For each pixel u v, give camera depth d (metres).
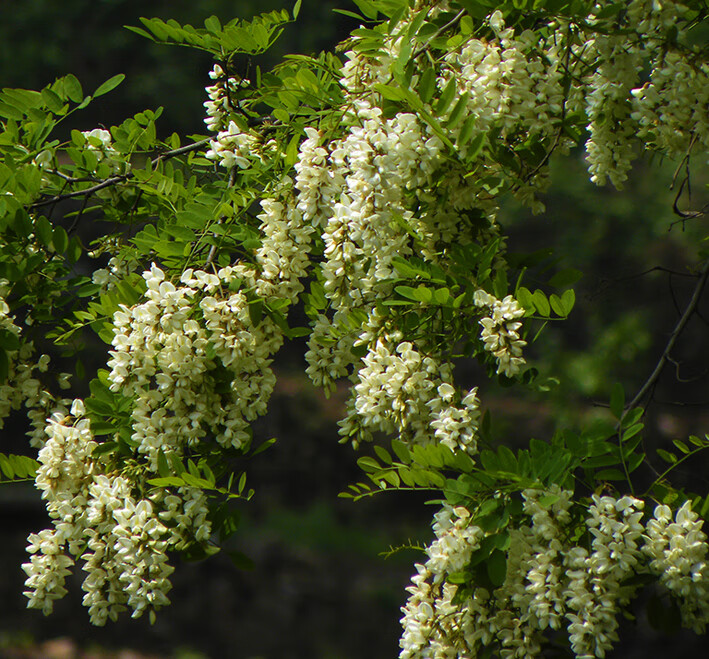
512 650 5.36
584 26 5.45
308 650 10.13
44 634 9.88
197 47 5.75
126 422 5.48
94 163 5.72
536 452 5.39
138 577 5.41
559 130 5.51
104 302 5.53
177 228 5.52
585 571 5.30
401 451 5.41
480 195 5.59
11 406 5.64
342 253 5.44
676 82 5.48
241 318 5.44
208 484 5.42
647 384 5.73
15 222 5.57
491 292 5.48
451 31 5.47
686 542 5.30
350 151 5.39
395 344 5.49
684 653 6.62
